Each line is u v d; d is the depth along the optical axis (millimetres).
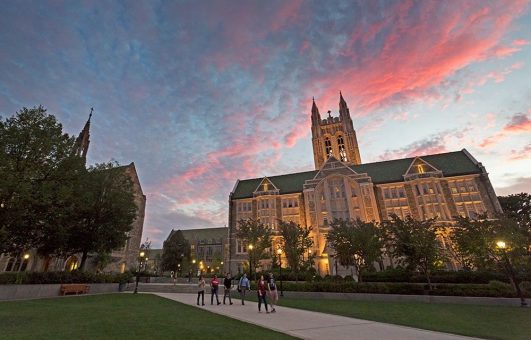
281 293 27266
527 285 24391
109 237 37406
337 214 57188
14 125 26656
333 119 97500
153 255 130625
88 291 30281
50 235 30812
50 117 29250
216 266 103875
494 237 24141
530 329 12289
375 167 63875
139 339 9008
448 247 40562
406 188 56094
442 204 52062
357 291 26266
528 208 59750
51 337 9141
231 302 21719
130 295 27453
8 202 23562
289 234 40094
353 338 9930
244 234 43750
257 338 9375
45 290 25594
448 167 56312
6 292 21938
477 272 30531
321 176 62500
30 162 26672
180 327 11102
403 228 28578
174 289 34594
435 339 10031
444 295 24016
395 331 11383
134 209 41375
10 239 27234
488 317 15445
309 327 11930
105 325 11375
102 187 38062
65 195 27984
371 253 30438
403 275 32781
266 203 65688
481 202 50500
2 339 8820
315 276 37812
